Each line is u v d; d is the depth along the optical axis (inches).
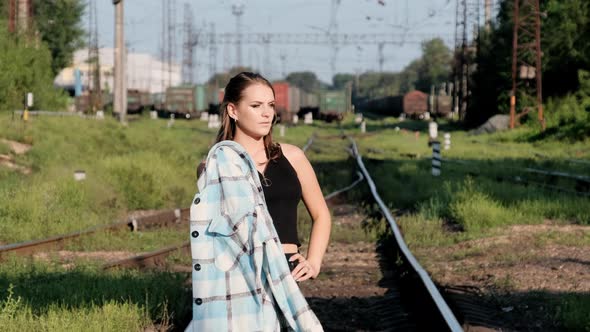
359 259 453.4
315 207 145.9
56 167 789.9
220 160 135.2
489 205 621.6
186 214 641.6
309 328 131.5
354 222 619.8
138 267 406.9
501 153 1446.9
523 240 504.4
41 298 315.9
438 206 653.9
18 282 346.3
